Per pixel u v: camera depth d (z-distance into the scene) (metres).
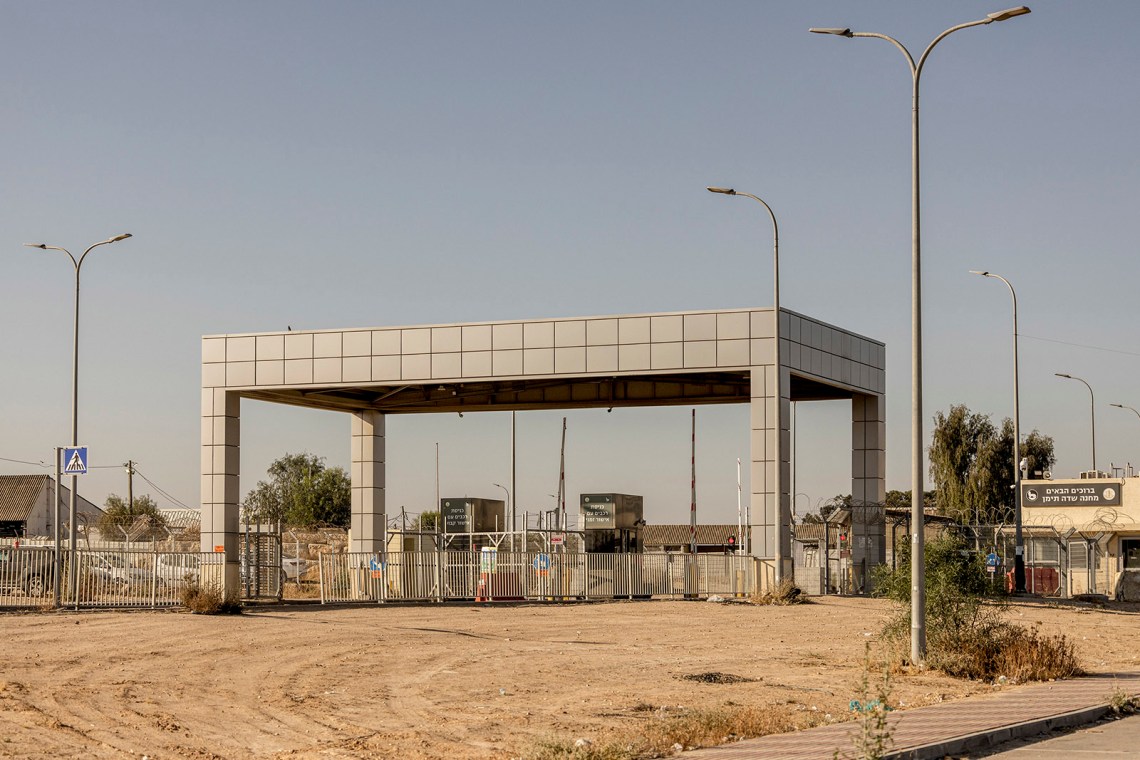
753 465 41.28
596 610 37.44
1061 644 22.52
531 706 17.47
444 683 20.00
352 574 39.62
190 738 14.44
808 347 43.59
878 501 48.53
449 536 49.62
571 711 16.98
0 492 113.69
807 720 15.97
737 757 12.94
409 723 15.78
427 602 40.25
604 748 13.08
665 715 16.59
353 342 42.81
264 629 28.48
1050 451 89.62
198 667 21.48
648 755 13.40
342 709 17.00
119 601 34.00
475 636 28.58
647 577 43.75
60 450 32.28
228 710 16.70
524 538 43.56
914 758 13.23
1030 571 57.66
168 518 84.56
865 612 37.03
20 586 35.06
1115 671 22.80
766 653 25.47
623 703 17.83
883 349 49.59
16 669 20.48
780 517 40.50
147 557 37.50
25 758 12.90
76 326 37.22
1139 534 59.53
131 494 95.38
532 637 28.69
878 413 48.94
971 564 24.42
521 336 42.31
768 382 40.94
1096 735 15.38
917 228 22.03
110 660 22.14
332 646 25.45
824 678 21.16
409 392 48.59
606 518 48.06
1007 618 36.41
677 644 27.42
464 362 42.47
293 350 42.91
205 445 42.50
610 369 41.84
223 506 41.81
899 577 24.25
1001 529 53.84
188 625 28.78
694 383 47.28
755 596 40.34
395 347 42.75
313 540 66.88
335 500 122.06
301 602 38.06
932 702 18.03
